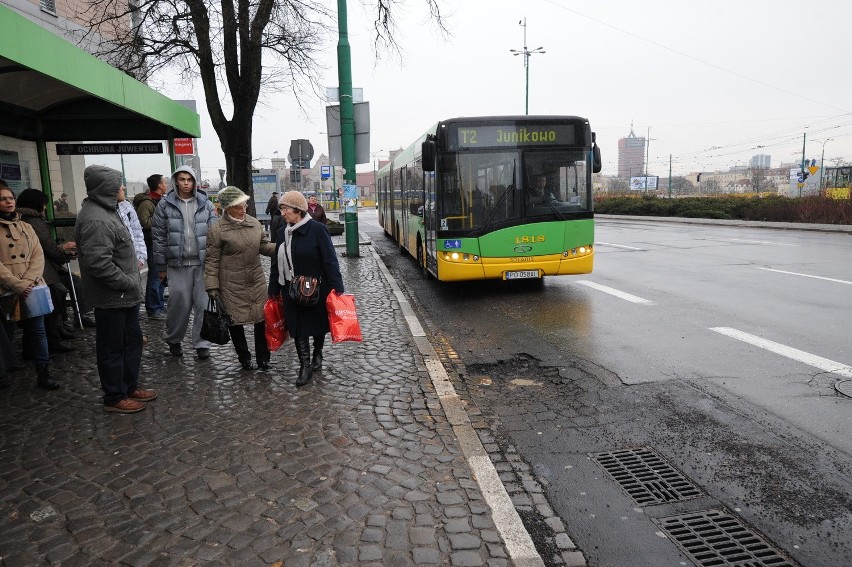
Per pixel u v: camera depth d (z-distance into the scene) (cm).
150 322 802
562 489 373
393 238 2098
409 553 293
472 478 369
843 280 1080
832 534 320
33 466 385
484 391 555
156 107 855
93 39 1427
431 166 983
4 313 500
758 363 604
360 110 1519
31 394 519
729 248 1695
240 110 1338
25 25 527
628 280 1148
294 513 328
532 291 1071
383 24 1509
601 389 550
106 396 473
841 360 604
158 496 346
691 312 848
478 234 993
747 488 368
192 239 614
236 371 586
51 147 922
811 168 4353
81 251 453
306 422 454
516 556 291
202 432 436
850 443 422
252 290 573
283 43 1448
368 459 393
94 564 285
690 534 324
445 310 932
